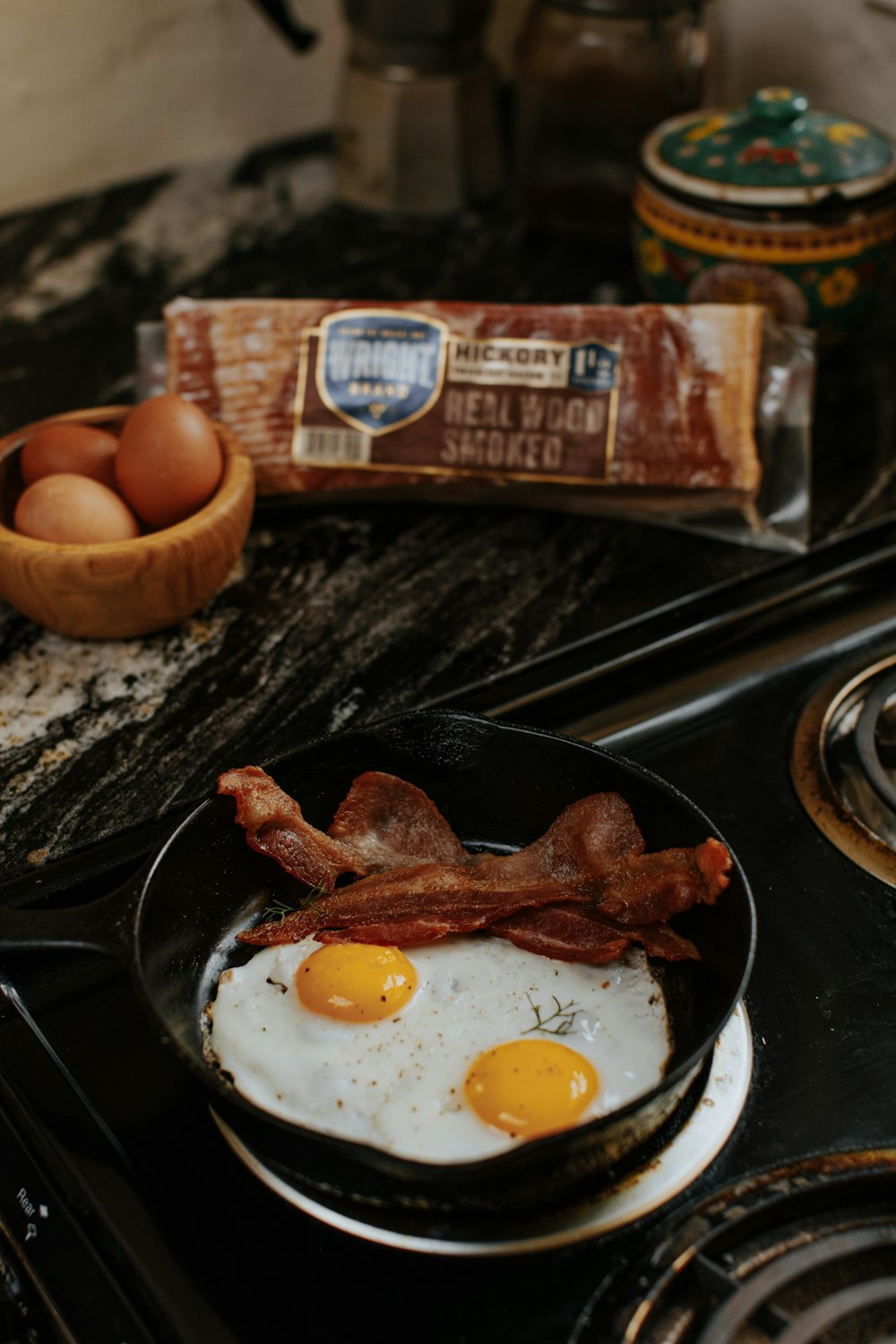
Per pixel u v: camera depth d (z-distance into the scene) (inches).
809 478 38.9
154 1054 30.3
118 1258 28.0
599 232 46.3
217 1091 26.9
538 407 37.7
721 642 36.6
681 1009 29.9
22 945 28.2
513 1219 27.9
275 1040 29.3
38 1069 30.3
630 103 43.8
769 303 39.9
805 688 35.7
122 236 48.3
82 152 49.7
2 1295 28.3
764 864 32.5
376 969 29.6
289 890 32.0
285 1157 28.3
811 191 38.7
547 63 43.8
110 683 35.4
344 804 32.1
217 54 49.9
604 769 31.2
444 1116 28.3
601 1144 28.0
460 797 32.7
